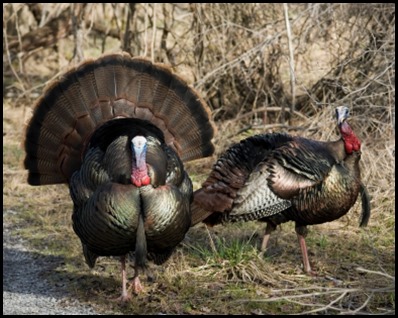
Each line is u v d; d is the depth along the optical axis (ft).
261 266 30.91
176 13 55.06
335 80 44.11
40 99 30.01
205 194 31.19
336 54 47.21
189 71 52.80
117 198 26.09
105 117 30.12
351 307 27.76
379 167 38.65
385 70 39.22
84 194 27.58
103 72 30.17
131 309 27.99
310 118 44.24
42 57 65.98
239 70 49.19
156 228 26.45
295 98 47.24
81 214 27.22
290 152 30.14
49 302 28.89
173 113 30.48
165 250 27.99
